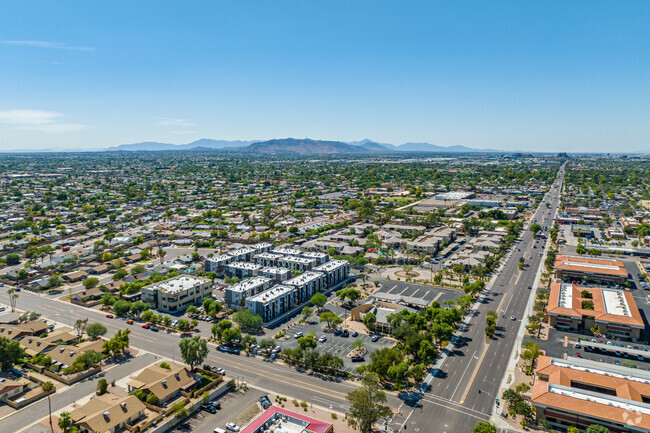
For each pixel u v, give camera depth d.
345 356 191.38
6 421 143.50
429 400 157.38
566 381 158.62
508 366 182.38
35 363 180.62
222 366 183.50
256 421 133.25
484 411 151.12
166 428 141.88
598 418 137.00
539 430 141.62
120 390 163.50
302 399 158.62
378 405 140.88
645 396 150.75
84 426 136.25
